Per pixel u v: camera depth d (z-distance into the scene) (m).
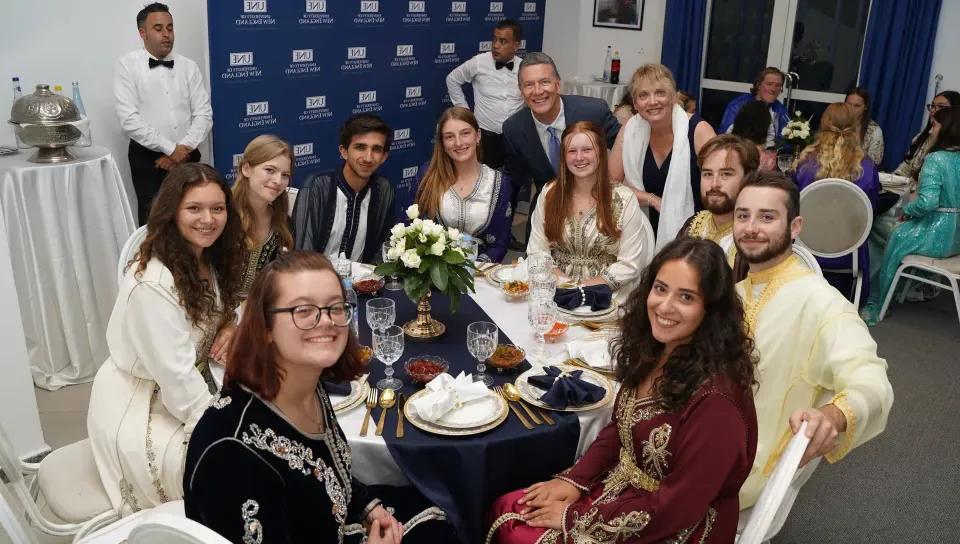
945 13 6.05
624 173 3.86
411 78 6.35
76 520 2.00
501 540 1.90
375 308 2.28
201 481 1.34
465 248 2.50
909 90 6.24
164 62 4.62
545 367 2.17
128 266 2.21
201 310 2.15
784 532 2.74
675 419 1.70
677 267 1.69
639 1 7.55
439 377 2.07
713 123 7.71
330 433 1.55
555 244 3.13
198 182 2.09
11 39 4.38
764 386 2.12
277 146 2.78
